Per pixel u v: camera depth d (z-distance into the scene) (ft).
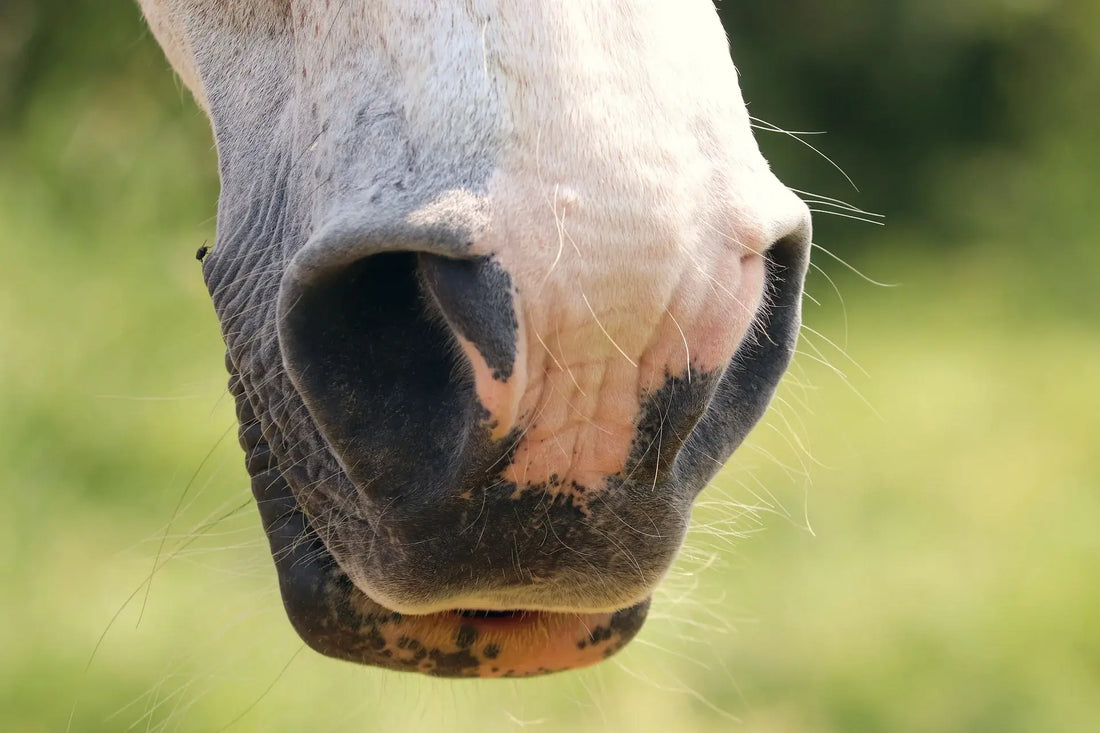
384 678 9.15
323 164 5.52
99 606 14.28
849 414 23.39
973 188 36.17
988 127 38.06
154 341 20.30
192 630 13.64
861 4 36.83
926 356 27.14
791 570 17.46
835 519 19.04
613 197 4.83
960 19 36.81
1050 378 26.32
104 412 18.28
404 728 12.39
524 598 5.57
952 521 19.45
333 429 5.18
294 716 12.55
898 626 16.24
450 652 6.04
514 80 4.94
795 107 37.11
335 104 5.55
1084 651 16.01
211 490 16.61
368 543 5.55
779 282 5.68
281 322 5.17
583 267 4.85
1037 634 16.35
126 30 26.99
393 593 5.44
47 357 19.24
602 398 5.13
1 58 27.27
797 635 15.85
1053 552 18.51
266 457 6.34
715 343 5.12
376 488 5.23
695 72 5.11
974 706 14.70
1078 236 34.17
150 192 24.61
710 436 5.64
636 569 5.50
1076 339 28.81
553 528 5.32
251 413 6.44
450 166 4.95
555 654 6.13
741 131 5.30
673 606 10.78
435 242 4.83
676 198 4.90
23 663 13.30
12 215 23.17
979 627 16.34
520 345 4.87
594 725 13.29
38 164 24.99
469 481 5.11
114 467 17.25
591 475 5.28
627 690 13.97
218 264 6.60
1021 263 33.27
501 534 5.29
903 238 34.55
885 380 25.52
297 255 5.12
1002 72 38.11
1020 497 20.49
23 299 20.83
